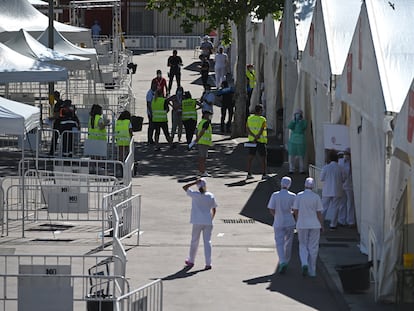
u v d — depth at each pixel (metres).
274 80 79.19
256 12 77.94
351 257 43.72
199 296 37.78
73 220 48.47
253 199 56.25
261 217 51.75
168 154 71.31
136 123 81.56
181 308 36.12
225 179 62.31
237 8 78.56
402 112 35.69
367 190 43.31
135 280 39.78
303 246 40.91
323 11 55.19
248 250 44.97
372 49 41.00
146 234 47.75
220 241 46.50
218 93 83.31
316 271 41.59
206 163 67.94
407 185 36.53
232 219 51.19
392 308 36.69
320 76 55.00
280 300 37.47
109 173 62.22
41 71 59.19
